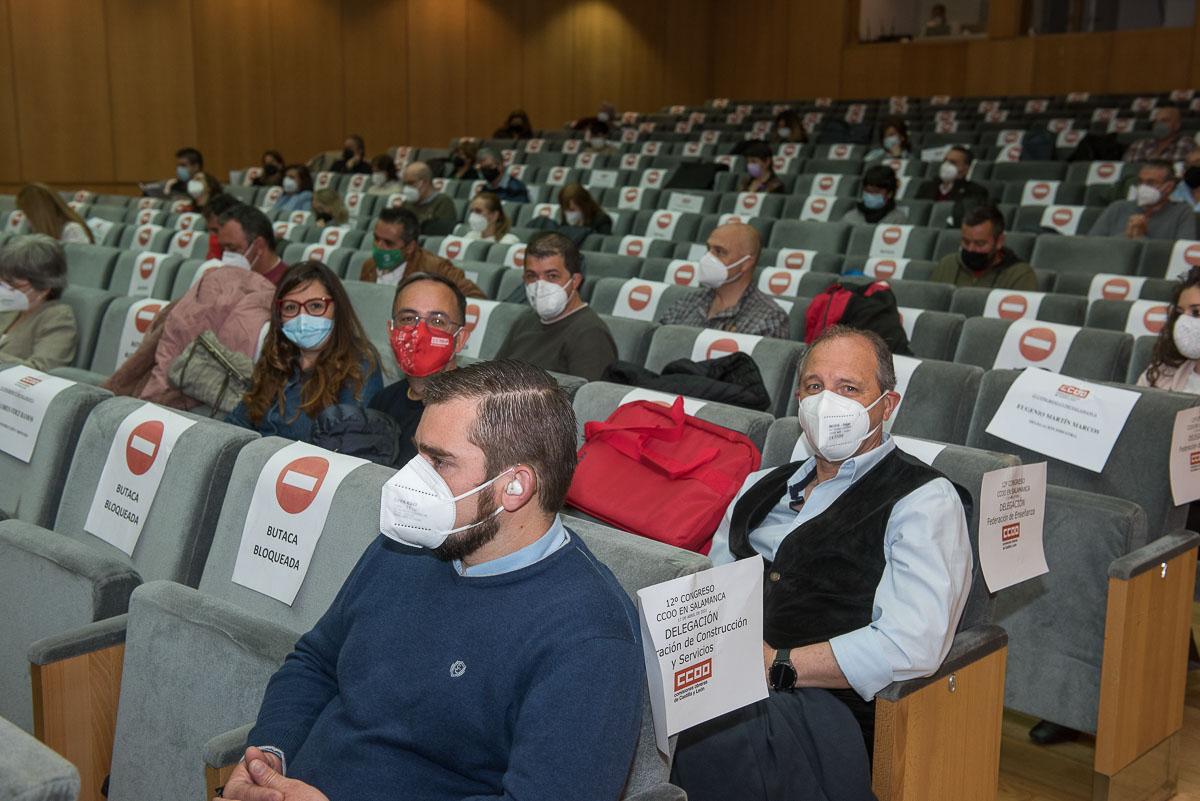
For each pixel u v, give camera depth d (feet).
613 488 7.88
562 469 4.83
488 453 4.68
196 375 11.34
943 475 6.79
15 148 44.50
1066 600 8.61
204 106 50.14
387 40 57.00
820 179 33.09
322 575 6.79
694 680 4.87
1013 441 9.36
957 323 14.49
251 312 12.23
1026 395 9.43
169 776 6.23
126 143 47.73
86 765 6.61
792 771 6.14
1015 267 17.62
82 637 6.47
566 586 4.73
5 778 3.19
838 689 6.60
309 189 35.24
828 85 64.13
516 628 4.67
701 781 6.10
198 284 12.64
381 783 4.75
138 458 8.07
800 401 7.06
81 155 46.42
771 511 7.42
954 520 6.59
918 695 6.36
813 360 7.04
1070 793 9.16
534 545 4.87
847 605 6.60
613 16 65.62
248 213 16.06
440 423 4.73
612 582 4.88
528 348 13.30
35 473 8.90
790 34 65.21
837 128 41.75
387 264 16.90
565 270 12.92
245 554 7.18
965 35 59.16
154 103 48.39
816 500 7.01
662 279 20.52
